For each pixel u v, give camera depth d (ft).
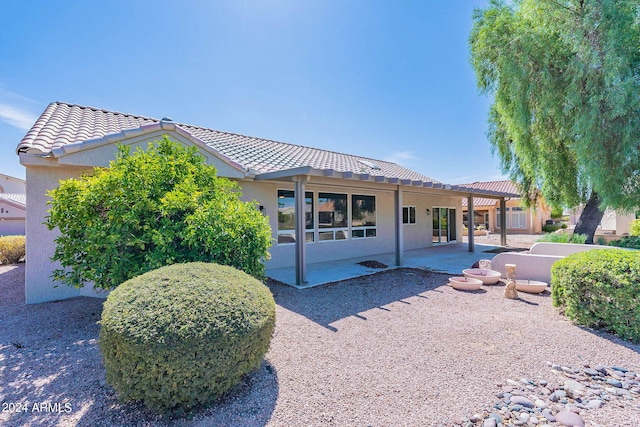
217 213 15.70
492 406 9.41
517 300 21.08
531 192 50.98
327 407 9.30
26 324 16.40
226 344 8.89
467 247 53.88
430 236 55.98
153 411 8.86
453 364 12.02
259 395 9.86
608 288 14.75
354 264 36.29
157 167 16.22
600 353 12.95
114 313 8.91
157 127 24.25
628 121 31.14
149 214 15.30
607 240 41.06
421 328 15.88
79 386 10.44
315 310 18.94
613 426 8.50
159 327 8.40
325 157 48.34
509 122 40.65
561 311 18.10
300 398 9.74
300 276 25.95
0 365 11.93
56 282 21.17
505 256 27.73
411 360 12.35
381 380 10.85
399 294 22.82
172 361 8.30
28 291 20.30
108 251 14.24
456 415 8.96
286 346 13.66
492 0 39.86
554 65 36.11
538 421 8.75
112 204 14.57
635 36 30.60
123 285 10.24
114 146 22.26
